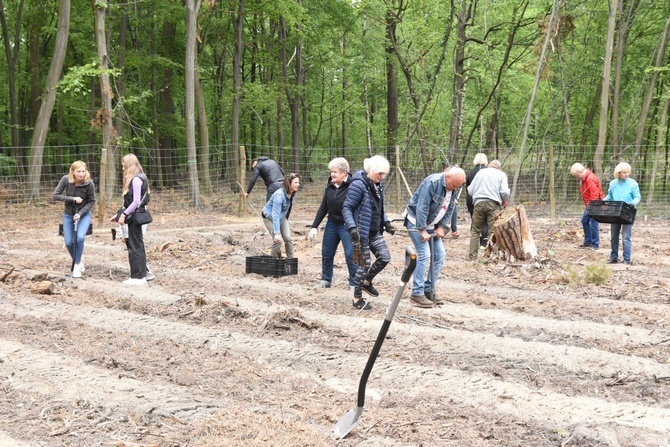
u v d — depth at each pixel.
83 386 4.96
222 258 11.35
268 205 10.05
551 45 21.62
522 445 4.15
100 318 7.00
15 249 12.07
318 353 5.96
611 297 8.61
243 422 4.30
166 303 7.80
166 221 17.03
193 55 20.69
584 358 5.90
